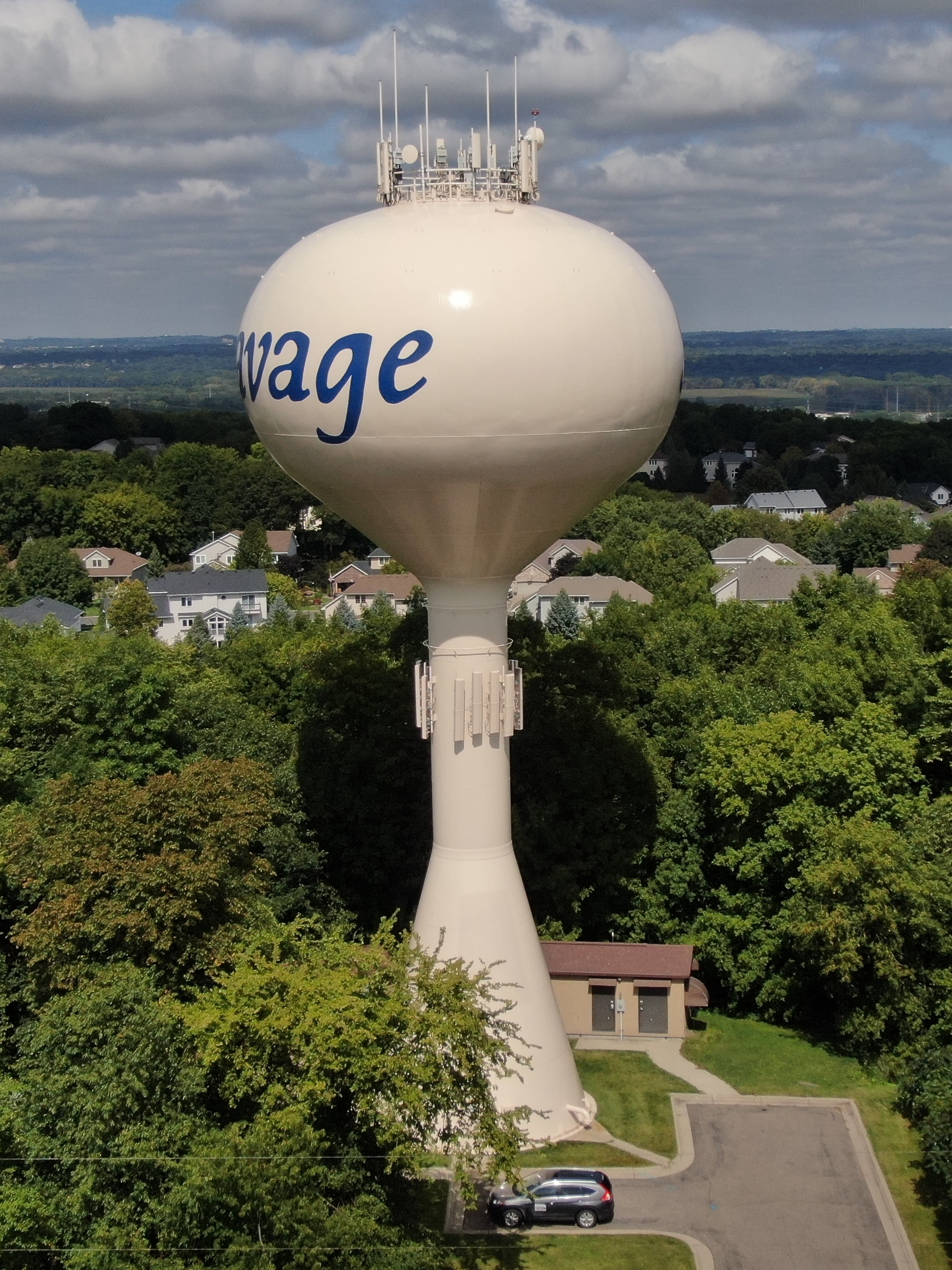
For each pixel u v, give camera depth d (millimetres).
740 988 30422
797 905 29203
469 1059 19547
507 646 24750
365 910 33562
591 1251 21234
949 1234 21672
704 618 54469
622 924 32656
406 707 32500
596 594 83688
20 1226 17234
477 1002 22359
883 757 30875
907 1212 22312
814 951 28391
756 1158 23938
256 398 22484
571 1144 24312
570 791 32750
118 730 33219
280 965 20469
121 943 23844
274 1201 17047
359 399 20750
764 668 44875
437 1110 19297
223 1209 17172
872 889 26859
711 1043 28734
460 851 24500
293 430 21875
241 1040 19344
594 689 33812
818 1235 21641
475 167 23406
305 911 31391
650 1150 24188
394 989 19875
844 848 27828
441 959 24156
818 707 34906
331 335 20781
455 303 20281
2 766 30812
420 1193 21797
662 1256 21109
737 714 35312
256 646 48750
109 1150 17844
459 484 21453
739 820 31922
